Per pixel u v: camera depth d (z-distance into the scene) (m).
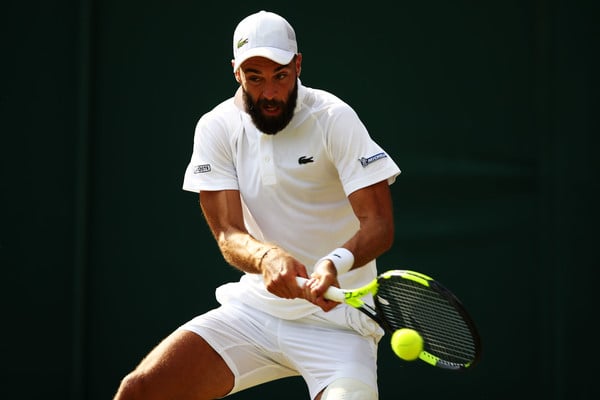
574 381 18.89
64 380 19.69
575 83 19.08
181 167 19.80
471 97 19.38
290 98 12.14
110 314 19.80
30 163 19.83
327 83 19.62
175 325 19.67
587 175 19.02
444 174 19.36
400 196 19.42
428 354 11.59
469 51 19.41
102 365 19.77
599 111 19.03
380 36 19.53
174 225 19.77
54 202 19.81
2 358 19.75
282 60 11.78
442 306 11.26
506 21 19.34
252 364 13.14
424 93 19.45
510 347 19.12
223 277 19.64
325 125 12.33
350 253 11.60
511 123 19.28
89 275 19.84
